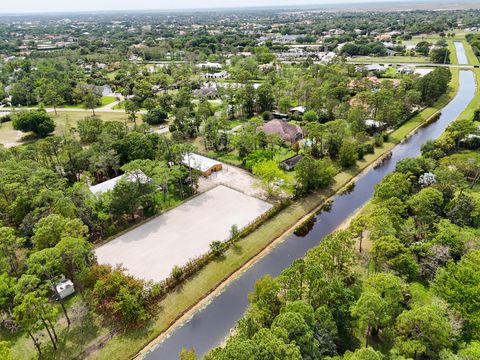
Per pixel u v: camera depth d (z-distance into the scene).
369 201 71.00
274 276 51.66
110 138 84.31
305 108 121.19
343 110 108.62
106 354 39.88
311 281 39.22
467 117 109.00
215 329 43.44
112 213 61.50
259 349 29.50
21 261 50.53
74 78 173.00
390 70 175.38
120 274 44.94
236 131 102.38
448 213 55.22
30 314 36.47
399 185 59.41
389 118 103.44
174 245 57.69
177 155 78.25
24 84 157.38
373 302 34.53
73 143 83.44
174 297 47.50
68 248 42.97
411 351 33.16
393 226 51.16
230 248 56.66
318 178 71.50
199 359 39.38
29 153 77.31
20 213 59.28
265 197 72.19
